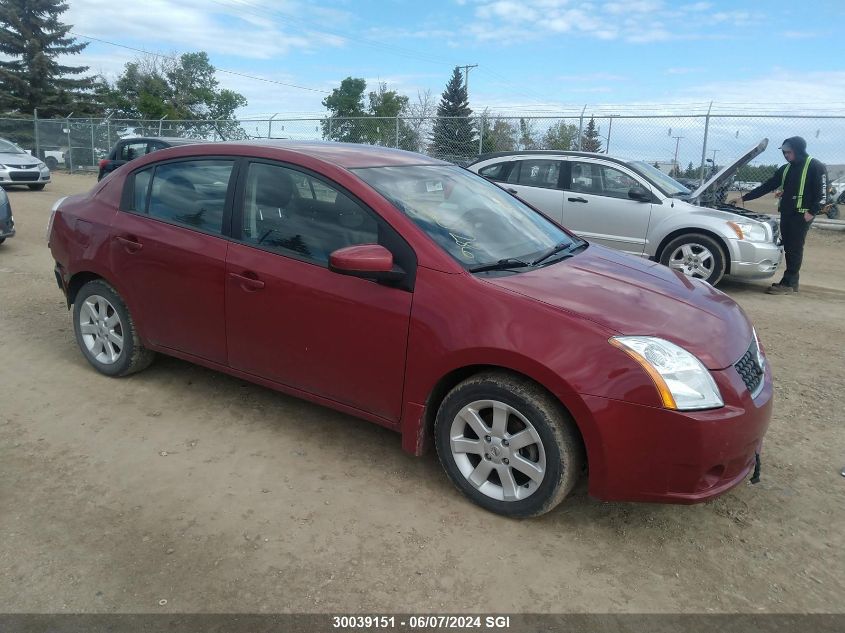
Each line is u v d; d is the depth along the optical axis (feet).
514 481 10.16
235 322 12.38
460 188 13.19
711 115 43.37
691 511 10.77
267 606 8.36
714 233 26.71
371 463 11.88
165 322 13.52
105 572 8.89
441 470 11.71
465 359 9.95
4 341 17.46
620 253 13.89
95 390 14.49
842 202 57.82
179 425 13.06
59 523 9.90
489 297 9.99
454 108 162.20
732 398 9.32
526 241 12.46
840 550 9.88
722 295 12.22
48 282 24.09
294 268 11.55
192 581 8.77
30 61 146.92
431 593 8.69
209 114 238.68
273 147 12.64
